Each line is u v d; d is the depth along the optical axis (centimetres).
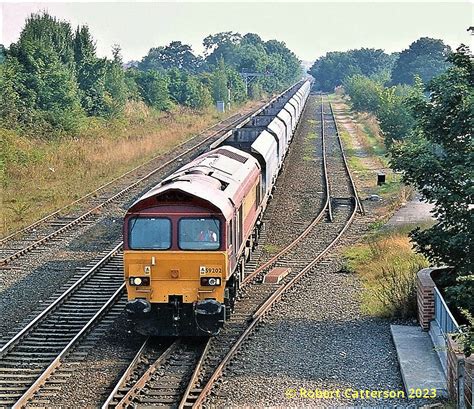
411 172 2331
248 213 2880
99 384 1911
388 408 1722
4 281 2933
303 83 19412
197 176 2406
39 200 4497
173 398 1811
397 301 2483
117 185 5091
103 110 8456
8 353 2156
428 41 15075
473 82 2338
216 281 2148
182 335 2208
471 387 1611
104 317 2483
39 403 1803
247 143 3944
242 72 17538
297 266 3222
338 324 2400
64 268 3128
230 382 1906
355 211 4394
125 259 2166
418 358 2014
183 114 10525
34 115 6569
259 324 2395
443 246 2286
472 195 2138
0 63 7175
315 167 6272
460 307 1972
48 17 8494
